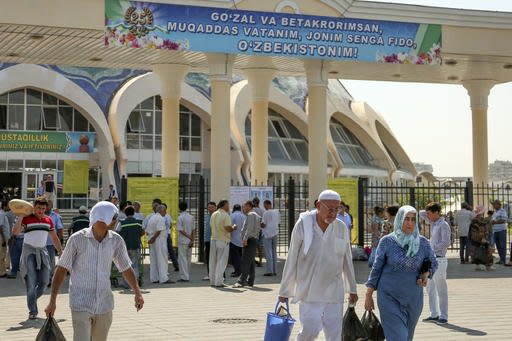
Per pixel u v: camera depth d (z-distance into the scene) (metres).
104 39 20.30
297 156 49.69
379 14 22.78
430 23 23.34
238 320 12.77
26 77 40.03
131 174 43.28
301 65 26.45
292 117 49.56
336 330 8.15
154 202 20.27
